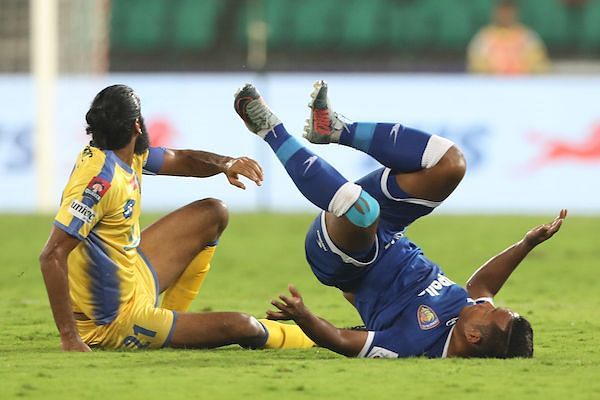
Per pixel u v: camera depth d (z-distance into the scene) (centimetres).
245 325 1811
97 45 5741
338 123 1803
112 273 1792
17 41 5972
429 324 1695
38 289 2917
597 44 7112
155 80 5512
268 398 1384
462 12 7212
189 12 7181
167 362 1656
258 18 7194
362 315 1792
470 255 3697
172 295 1995
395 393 1416
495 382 1484
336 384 1472
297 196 5472
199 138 5462
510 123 5381
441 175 1762
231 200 5469
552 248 3931
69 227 1736
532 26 7169
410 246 1792
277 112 5488
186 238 1931
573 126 5356
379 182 1794
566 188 5353
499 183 5372
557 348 1867
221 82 5484
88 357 1692
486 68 6544
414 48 7162
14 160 5391
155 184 5422
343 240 1720
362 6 7262
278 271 3325
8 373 1548
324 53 7156
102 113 1773
